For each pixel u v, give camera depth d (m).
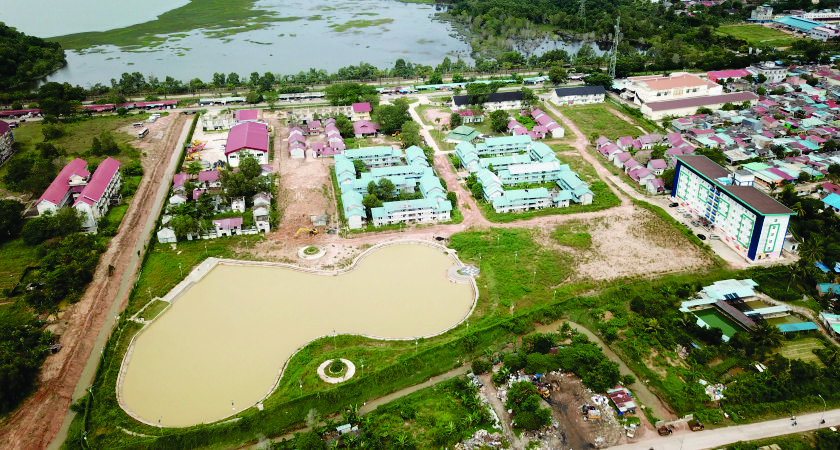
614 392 116.06
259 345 131.38
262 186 197.25
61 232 169.25
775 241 155.38
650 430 108.81
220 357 127.88
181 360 127.00
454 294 148.75
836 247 155.62
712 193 171.62
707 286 146.62
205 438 107.25
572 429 108.81
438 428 108.75
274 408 111.94
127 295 148.75
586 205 190.25
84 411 113.12
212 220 180.50
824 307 140.25
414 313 141.38
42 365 123.69
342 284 153.25
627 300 144.38
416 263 162.38
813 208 176.62
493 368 124.31
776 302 142.38
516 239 171.00
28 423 110.38
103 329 137.25
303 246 169.75
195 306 145.12
